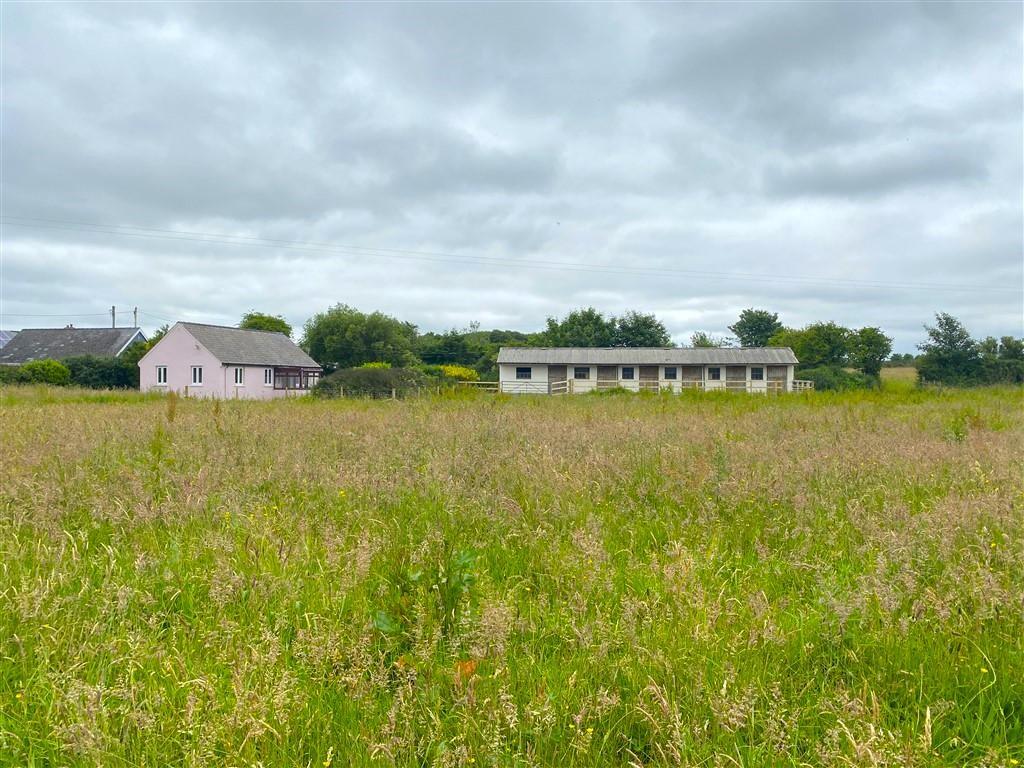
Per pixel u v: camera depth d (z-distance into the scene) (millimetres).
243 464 6477
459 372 62812
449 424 9812
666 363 48844
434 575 3420
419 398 20328
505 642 3008
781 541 4625
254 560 3877
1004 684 2738
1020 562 3836
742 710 2510
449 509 5070
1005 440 8281
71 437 7594
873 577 3480
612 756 2404
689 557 3822
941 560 3971
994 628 3188
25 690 2629
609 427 10000
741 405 18141
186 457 6680
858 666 2934
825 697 2680
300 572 3850
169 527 4707
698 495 5535
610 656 2996
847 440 8461
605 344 76312
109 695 2643
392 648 3023
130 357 51906
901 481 6148
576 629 3084
